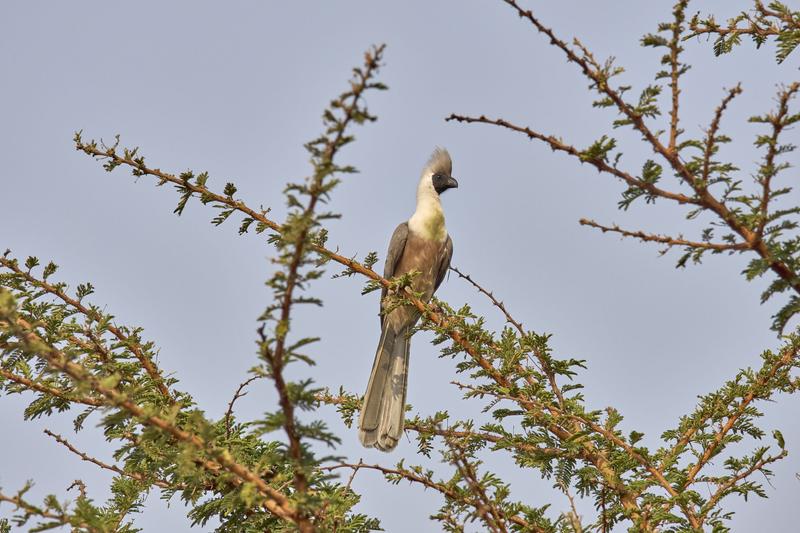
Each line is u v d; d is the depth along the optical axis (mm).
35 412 8828
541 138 7766
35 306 9164
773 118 6930
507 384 9977
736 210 7254
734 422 9352
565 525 8180
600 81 7438
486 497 7828
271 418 6094
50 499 6461
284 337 5863
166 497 8734
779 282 7195
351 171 5785
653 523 8492
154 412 6758
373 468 8734
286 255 5895
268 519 8352
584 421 9258
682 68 7531
